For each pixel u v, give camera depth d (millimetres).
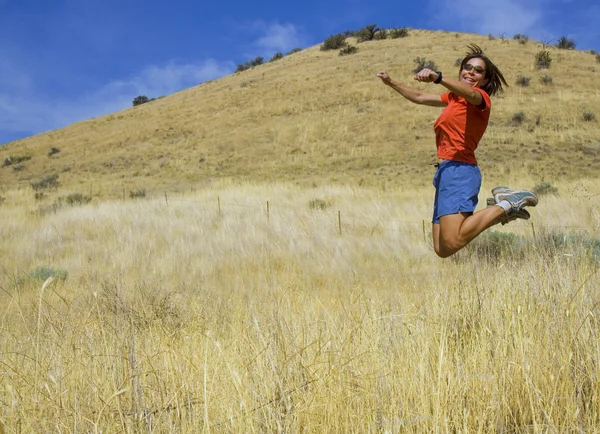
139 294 6605
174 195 33406
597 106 47188
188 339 3988
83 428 2744
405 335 3785
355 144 47844
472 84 4109
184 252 14297
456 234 3871
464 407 2973
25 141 69625
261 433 2693
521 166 36281
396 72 62375
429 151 43594
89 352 3619
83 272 12180
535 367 3246
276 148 50062
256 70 85188
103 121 70500
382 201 24750
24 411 2842
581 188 26625
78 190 42719
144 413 2791
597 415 2889
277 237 15656
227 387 3072
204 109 65000
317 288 10086
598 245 8406
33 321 4773
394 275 10547
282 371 3092
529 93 52312
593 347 3389
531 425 2832
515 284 4723
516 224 16188
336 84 62625
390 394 3012
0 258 15055
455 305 4496
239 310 5707
